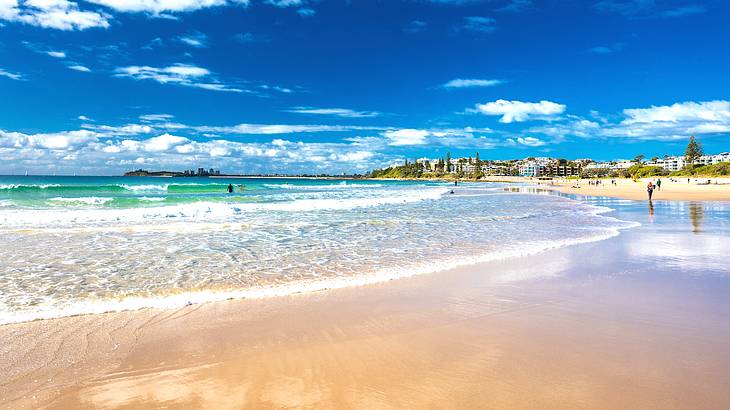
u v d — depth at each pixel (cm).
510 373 409
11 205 2680
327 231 1567
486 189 7556
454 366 427
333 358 452
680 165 19788
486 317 587
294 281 813
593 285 764
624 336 507
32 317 600
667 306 629
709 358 441
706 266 923
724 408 343
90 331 545
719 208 2694
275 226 1702
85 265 962
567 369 417
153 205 2872
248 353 469
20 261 1005
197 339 514
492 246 1228
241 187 5438
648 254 1073
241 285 783
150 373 421
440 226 1731
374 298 693
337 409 347
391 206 2905
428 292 729
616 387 379
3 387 395
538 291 727
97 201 3044
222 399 367
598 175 18850
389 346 483
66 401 369
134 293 727
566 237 1405
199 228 1630
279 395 372
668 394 366
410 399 362
